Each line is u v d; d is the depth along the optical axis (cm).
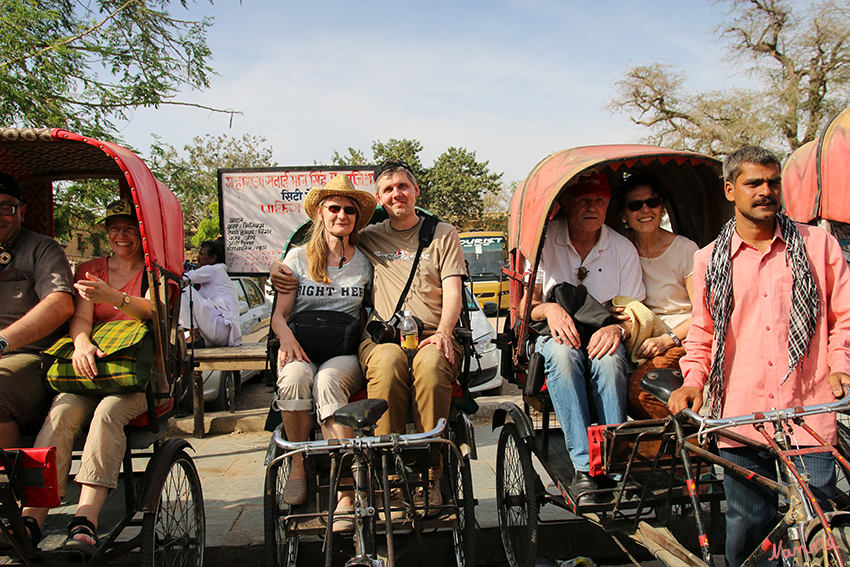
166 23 938
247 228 729
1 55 833
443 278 341
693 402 244
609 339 299
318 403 300
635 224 356
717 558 346
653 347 308
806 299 232
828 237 241
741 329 247
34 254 316
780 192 237
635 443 254
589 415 303
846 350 229
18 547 238
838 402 210
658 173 382
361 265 350
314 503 303
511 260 363
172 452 301
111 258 342
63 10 885
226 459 538
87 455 270
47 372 290
